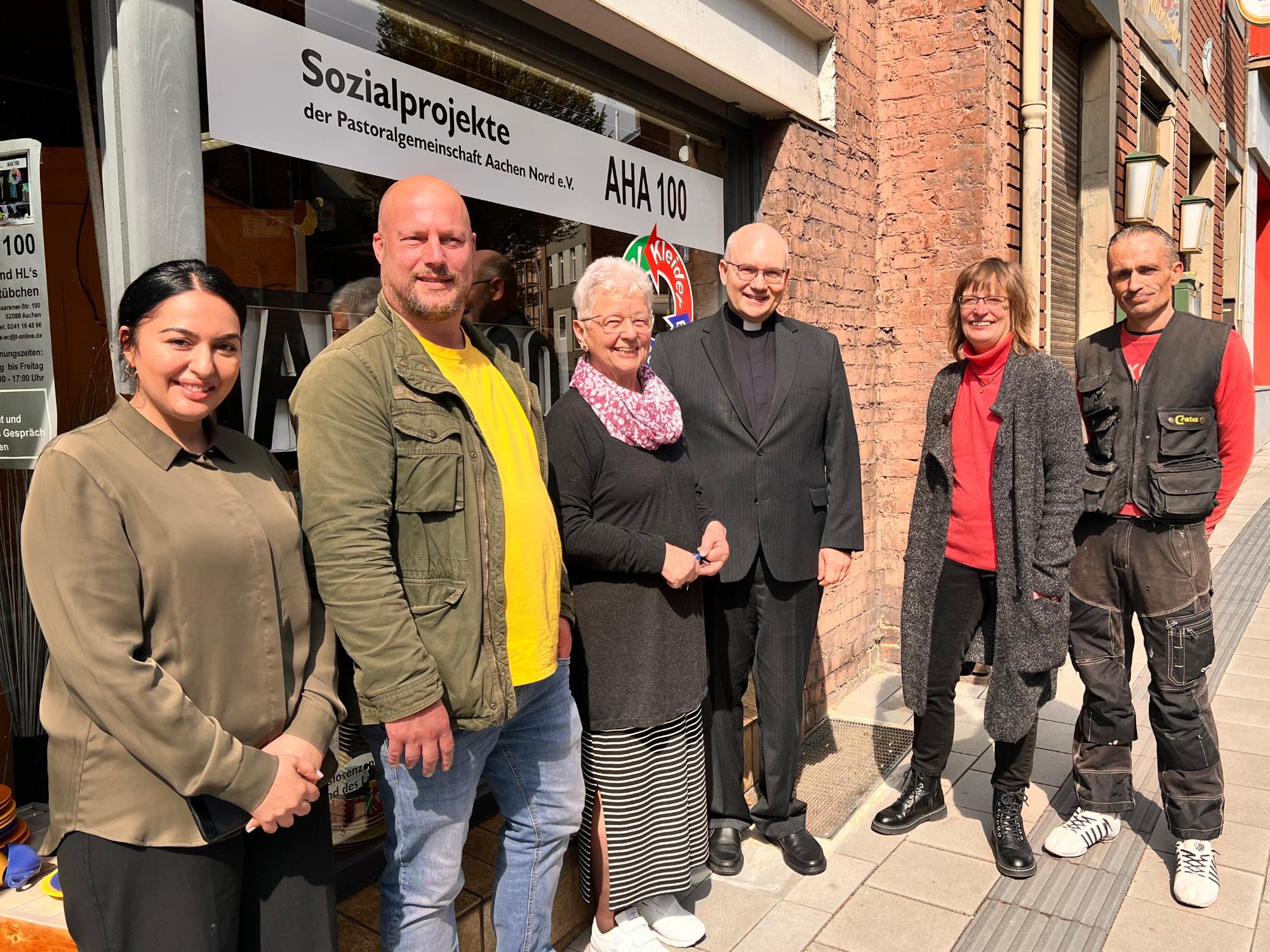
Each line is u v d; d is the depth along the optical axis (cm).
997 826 295
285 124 222
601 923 244
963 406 293
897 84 466
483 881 242
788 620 286
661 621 237
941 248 461
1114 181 658
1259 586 638
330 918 159
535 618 193
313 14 227
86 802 134
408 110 256
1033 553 272
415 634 163
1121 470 284
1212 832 273
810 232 417
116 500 134
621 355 232
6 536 217
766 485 279
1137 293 280
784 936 258
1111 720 294
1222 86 1045
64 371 204
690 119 372
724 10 349
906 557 312
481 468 179
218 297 143
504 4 275
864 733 407
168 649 137
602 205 333
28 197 184
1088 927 258
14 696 223
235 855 144
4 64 196
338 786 238
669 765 245
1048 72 511
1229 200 1195
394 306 181
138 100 176
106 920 134
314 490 162
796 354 288
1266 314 1524
